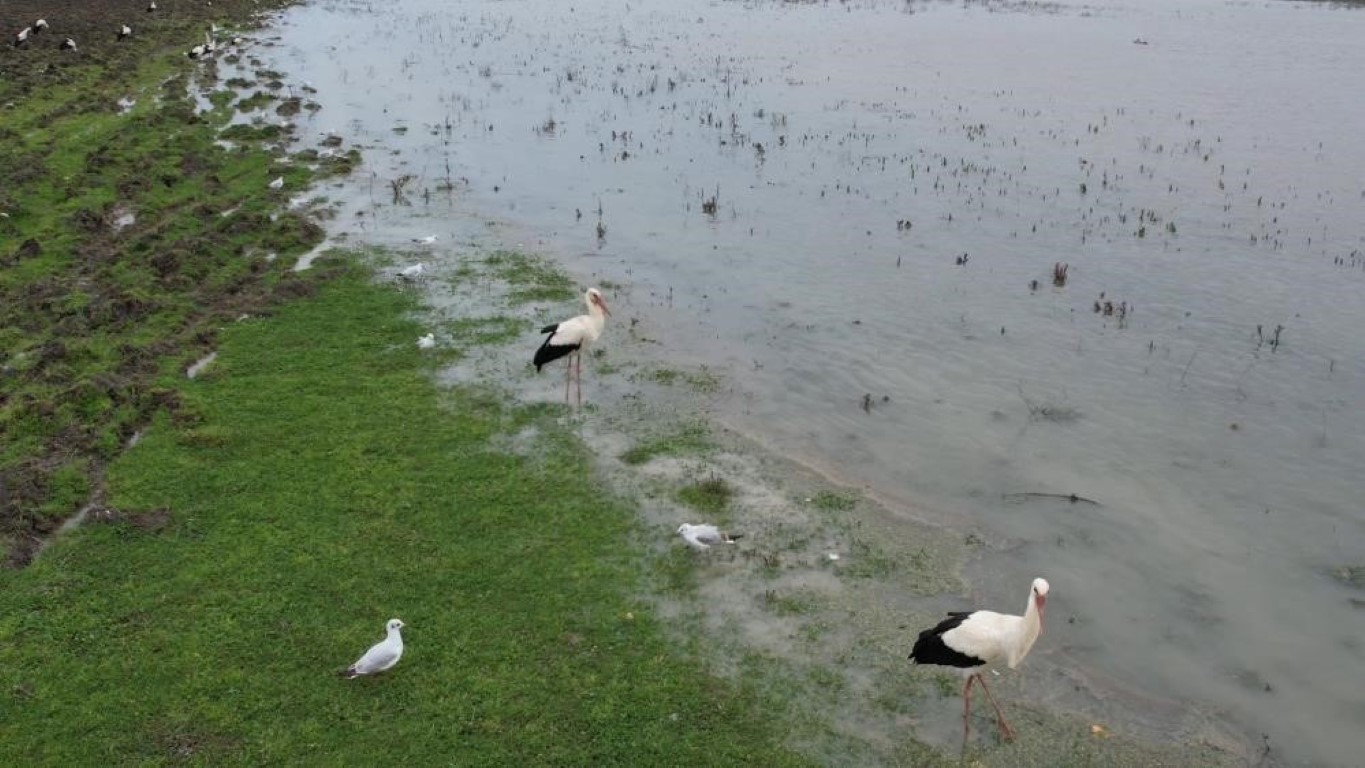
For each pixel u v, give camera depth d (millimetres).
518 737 12156
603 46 54375
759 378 21031
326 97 43156
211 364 20984
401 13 64125
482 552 15445
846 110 41094
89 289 24141
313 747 11977
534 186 32812
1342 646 13664
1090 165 33719
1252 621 14133
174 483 16953
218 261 25984
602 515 16422
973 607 14398
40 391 19531
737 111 41219
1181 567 15219
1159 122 38625
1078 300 23984
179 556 15227
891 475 17672
